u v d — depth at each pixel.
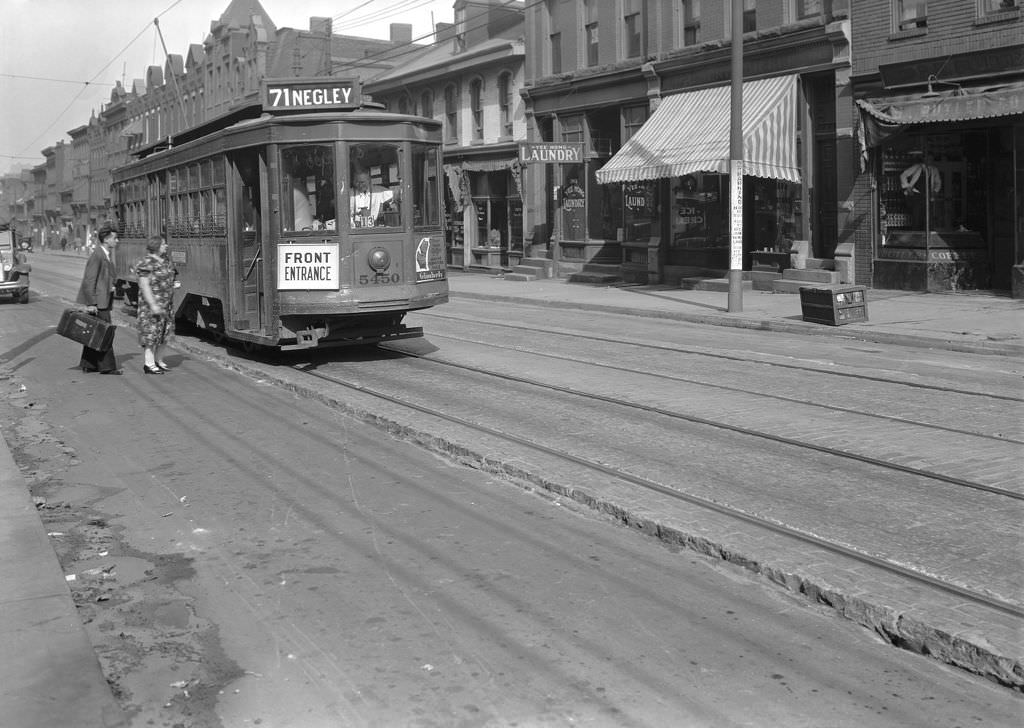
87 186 100.25
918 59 21.33
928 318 18.30
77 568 6.34
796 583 5.60
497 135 38.00
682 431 9.66
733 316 20.34
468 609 5.52
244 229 15.11
